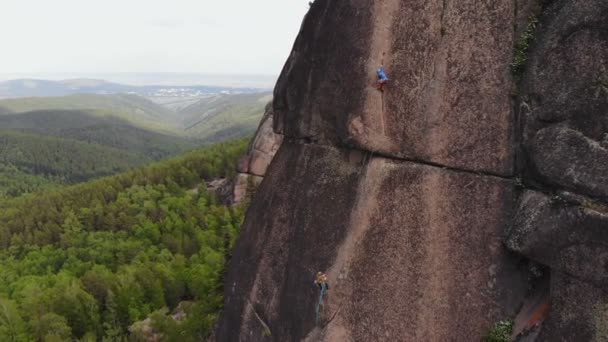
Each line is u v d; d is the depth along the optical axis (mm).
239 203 68250
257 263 13539
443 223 10578
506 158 10258
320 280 10922
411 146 10914
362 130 11117
